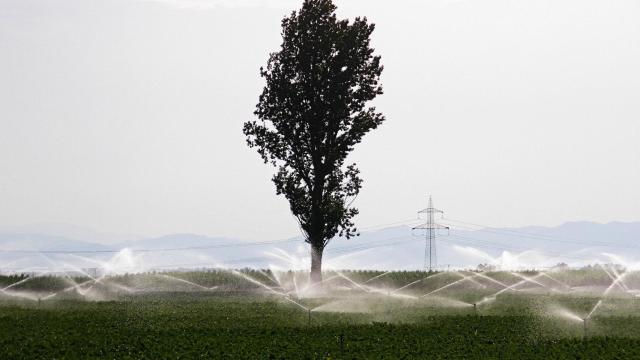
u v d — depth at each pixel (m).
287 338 67.81
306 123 138.38
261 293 134.00
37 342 64.88
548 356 58.91
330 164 137.38
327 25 137.50
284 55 138.62
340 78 136.88
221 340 66.38
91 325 77.06
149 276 151.38
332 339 67.06
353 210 138.88
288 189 138.75
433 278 152.50
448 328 74.06
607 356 58.81
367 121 137.12
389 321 83.12
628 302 109.62
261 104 139.75
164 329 74.38
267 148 140.00
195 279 149.12
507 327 75.31
